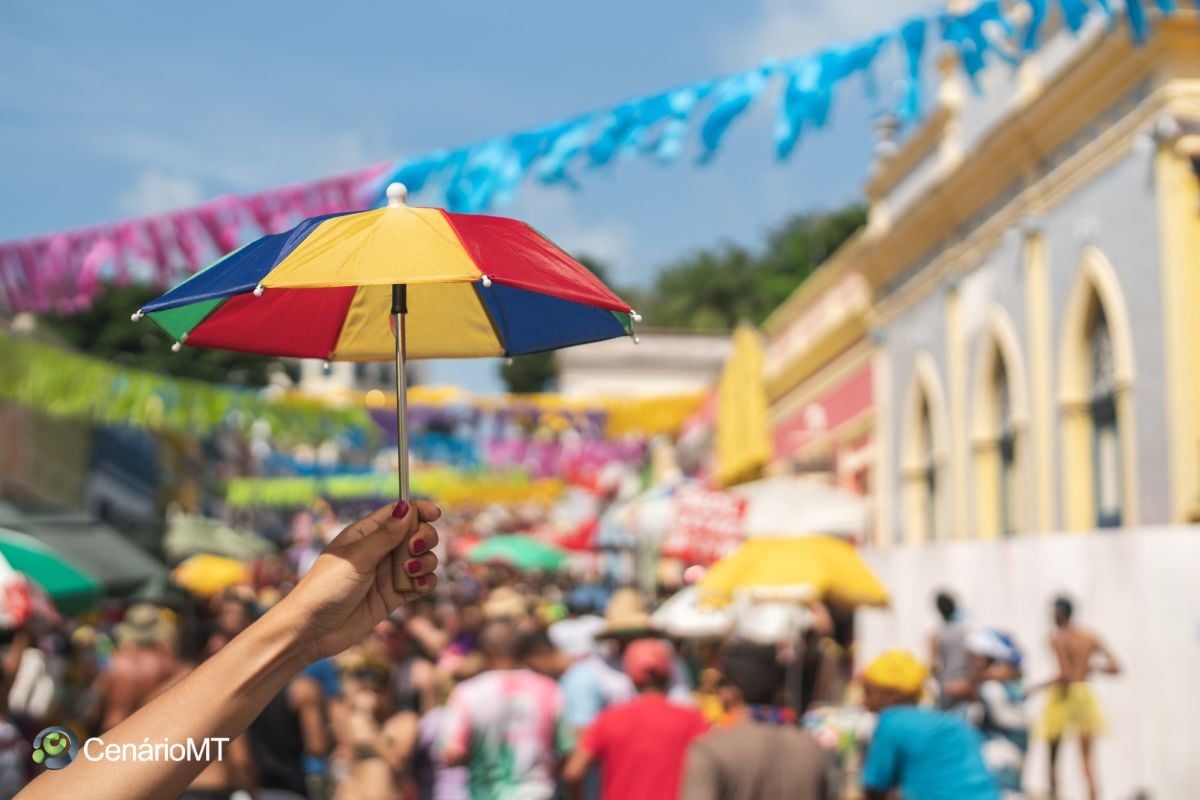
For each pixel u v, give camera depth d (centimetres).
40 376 1391
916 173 1997
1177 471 1273
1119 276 1391
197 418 1653
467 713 712
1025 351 1622
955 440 1847
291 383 3922
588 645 1191
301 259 201
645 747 664
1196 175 1277
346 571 180
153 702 173
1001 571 1291
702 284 5838
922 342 1967
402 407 204
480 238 207
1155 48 1283
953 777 601
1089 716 1132
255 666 174
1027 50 616
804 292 2628
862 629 1585
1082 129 1461
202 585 1289
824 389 2494
